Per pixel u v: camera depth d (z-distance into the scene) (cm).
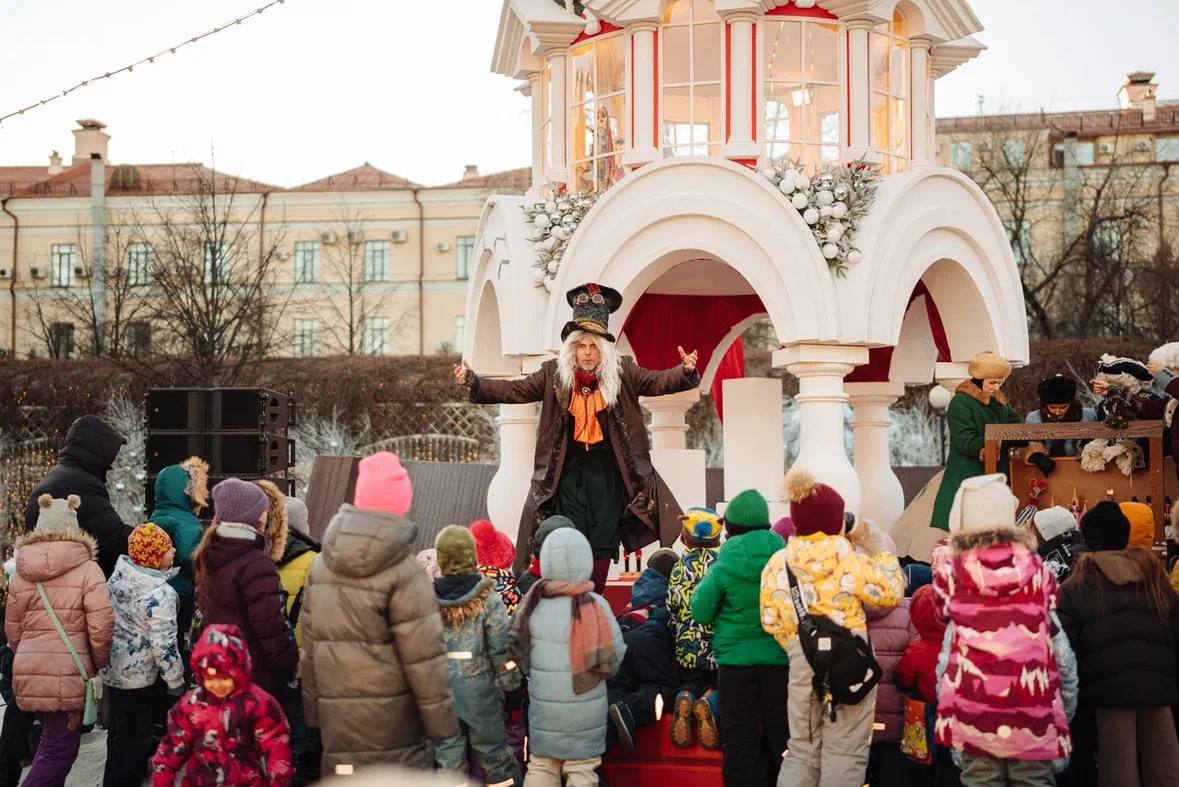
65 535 761
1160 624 690
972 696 623
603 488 849
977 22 1171
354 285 4550
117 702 788
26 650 749
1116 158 3909
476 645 686
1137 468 923
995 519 633
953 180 1095
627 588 1080
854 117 1087
